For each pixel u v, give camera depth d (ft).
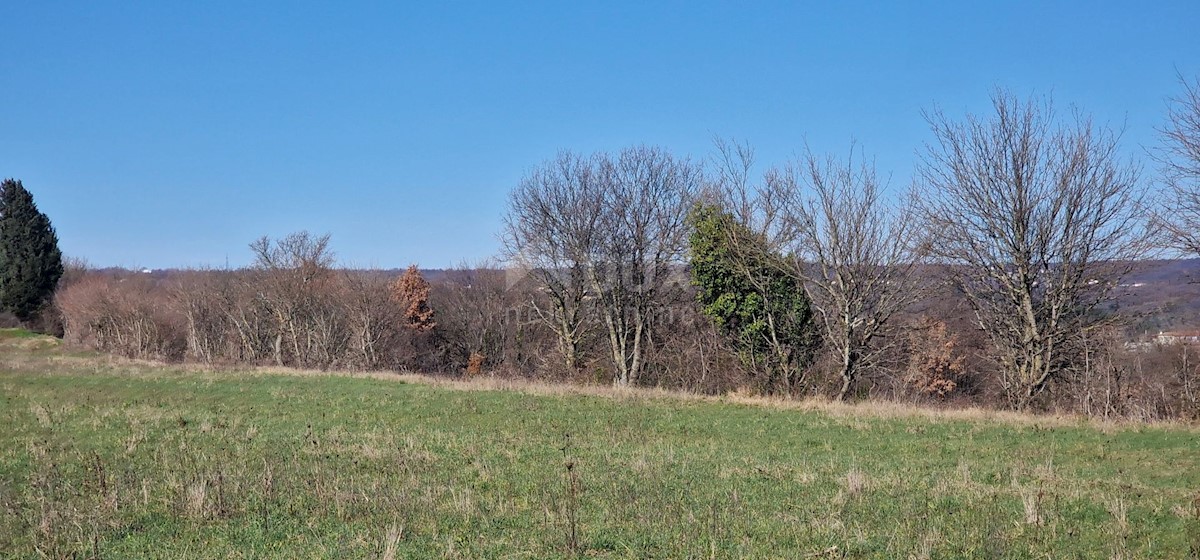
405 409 75.10
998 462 49.70
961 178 102.94
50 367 120.37
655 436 61.26
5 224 250.16
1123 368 99.60
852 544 30.42
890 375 115.75
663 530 32.27
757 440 59.72
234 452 49.62
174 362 140.67
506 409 75.56
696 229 119.34
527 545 30.53
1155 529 33.35
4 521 33.55
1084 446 56.03
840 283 107.04
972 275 104.06
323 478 41.39
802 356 112.88
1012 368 104.37
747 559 28.73
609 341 145.48
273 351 202.80
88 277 244.22
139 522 33.76
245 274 208.54
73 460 46.65
